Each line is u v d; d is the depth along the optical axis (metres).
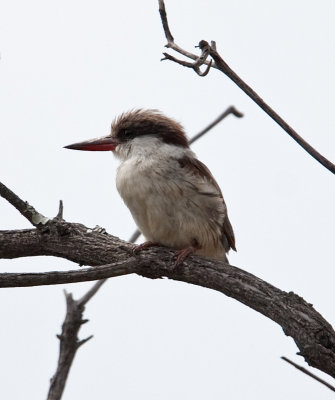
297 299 7.81
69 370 8.39
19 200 8.98
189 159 9.95
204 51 7.16
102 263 9.06
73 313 8.63
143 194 9.60
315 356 7.25
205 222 9.73
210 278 8.59
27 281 7.31
